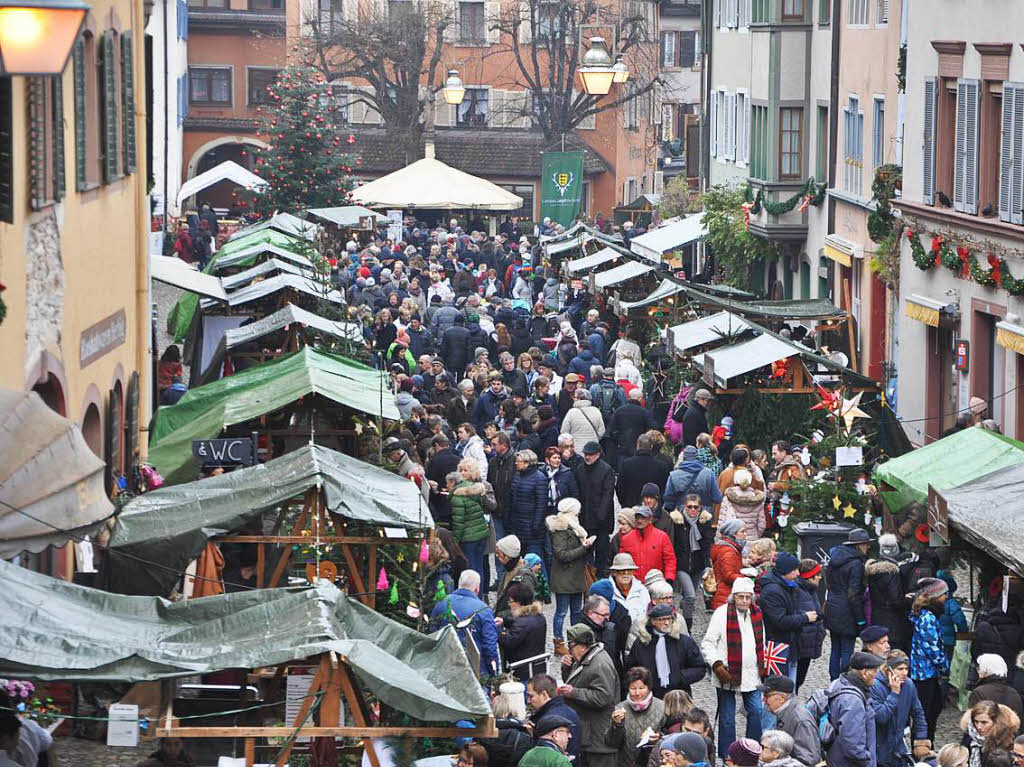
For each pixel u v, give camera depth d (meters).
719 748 18.95
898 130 44.22
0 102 17.50
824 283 52.91
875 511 25.92
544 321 46.59
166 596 17.50
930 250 39.31
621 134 99.12
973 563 20.66
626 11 96.50
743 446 25.66
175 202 81.75
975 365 36.31
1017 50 33.88
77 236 22.91
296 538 18.17
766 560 21.02
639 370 39.28
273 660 12.49
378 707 14.37
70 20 11.30
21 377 19.33
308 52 87.88
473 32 97.50
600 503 25.75
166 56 74.50
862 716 16.31
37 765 14.01
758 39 55.28
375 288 49.56
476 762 14.56
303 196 64.94
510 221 77.94
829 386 31.88
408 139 88.06
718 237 57.34
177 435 24.39
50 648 12.68
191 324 42.69
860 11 48.66
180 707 16.58
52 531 14.20
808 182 53.03
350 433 26.30
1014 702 16.84
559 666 23.00
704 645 18.88
